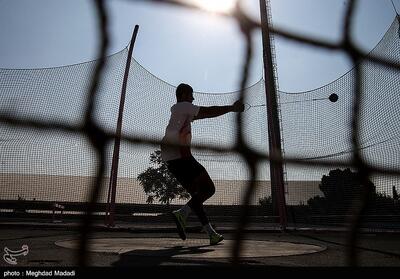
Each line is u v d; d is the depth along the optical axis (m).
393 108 6.37
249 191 2.01
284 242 5.33
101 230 6.97
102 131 1.57
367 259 3.65
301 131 7.23
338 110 6.64
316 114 7.08
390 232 6.89
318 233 7.14
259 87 7.83
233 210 11.22
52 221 9.97
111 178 8.09
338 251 4.23
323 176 8.04
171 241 5.12
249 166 1.98
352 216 2.44
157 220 11.21
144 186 9.02
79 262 1.73
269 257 3.64
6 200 10.23
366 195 2.32
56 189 9.91
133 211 12.25
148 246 4.42
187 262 3.19
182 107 4.29
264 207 9.48
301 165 2.02
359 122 2.25
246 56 1.87
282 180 7.83
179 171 4.36
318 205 8.47
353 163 2.20
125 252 3.78
